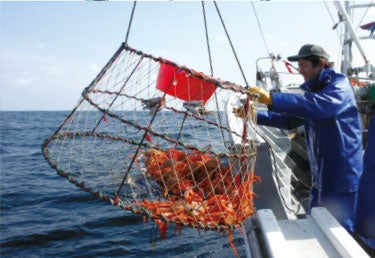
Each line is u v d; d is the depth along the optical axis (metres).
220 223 2.33
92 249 5.83
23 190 9.84
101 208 7.97
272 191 3.20
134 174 3.19
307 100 2.19
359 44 5.29
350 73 6.04
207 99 2.66
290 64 7.10
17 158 16.97
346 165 2.39
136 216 7.32
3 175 12.36
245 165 2.80
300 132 5.75
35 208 8.16
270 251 1.72
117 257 5.57
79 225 6.89
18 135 30.69
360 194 2.38
